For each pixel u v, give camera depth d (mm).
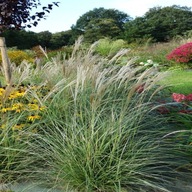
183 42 24000
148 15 54594
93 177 4340
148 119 5539
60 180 4488
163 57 20828
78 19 70812
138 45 27922
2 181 4715
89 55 6277
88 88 5723
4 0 6996
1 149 4906
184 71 17922
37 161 4973
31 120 5348
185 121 5875
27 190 4422
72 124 4824
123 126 4504
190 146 4949
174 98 6750
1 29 7254
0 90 6363
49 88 6105
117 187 4285
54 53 21766
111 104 5461
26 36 41594
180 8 54812
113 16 70375
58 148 4566
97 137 4387
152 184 4328
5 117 5348
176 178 4625
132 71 5016
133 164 4293
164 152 4945
